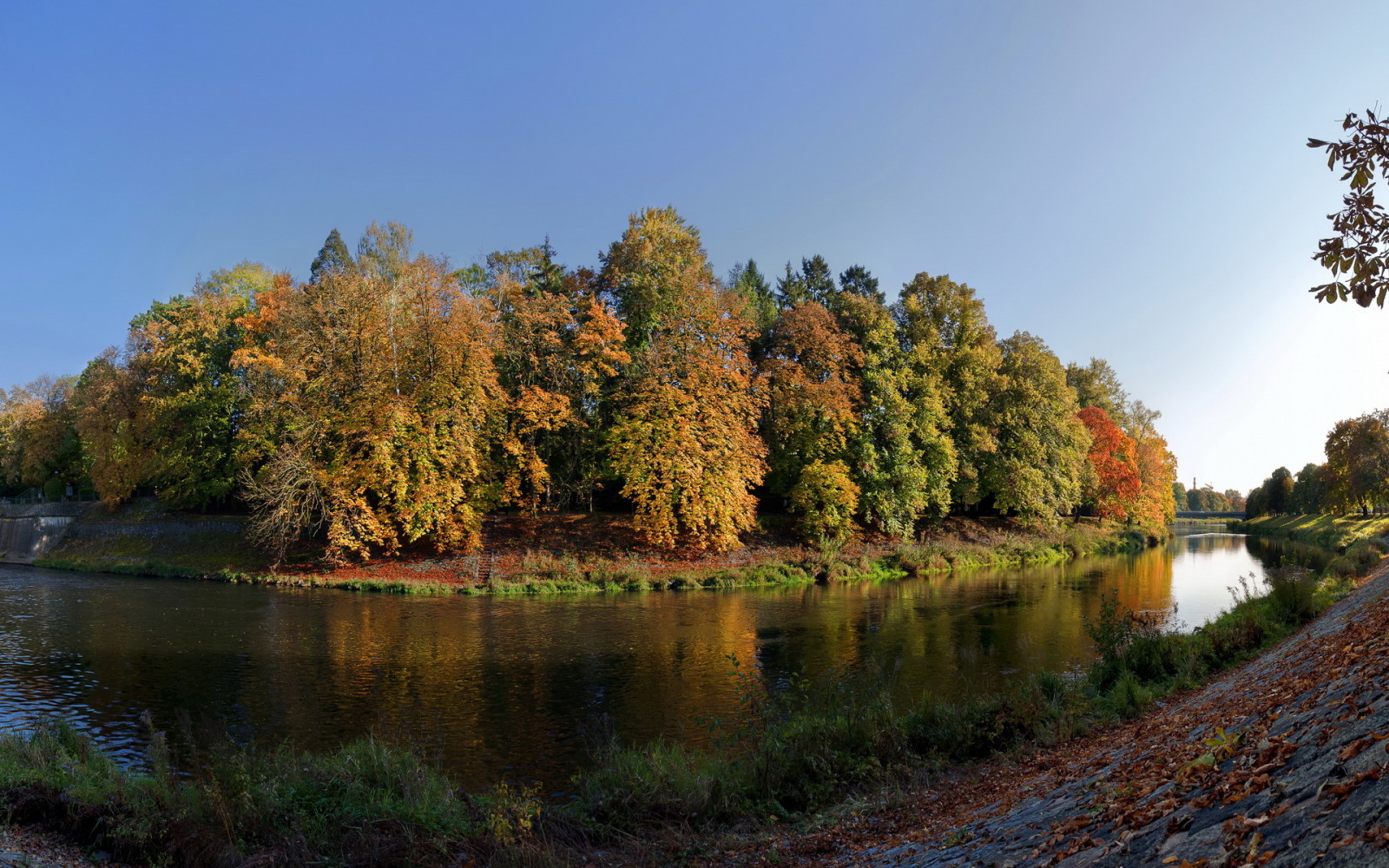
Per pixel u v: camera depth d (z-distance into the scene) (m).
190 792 9.85
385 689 18.12
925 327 54.72
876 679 15.80
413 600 33.06
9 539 56.56
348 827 9.34
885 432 49.44
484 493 41.56
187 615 28.39
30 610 29.08
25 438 72.31
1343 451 64.88
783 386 48.53
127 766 12.80
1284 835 4.51
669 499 40.88
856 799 10.62
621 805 10.52
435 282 41.03
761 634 24.95
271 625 26.52
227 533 44.88
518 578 37.22
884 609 29.97
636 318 47.03
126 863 9.09
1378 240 6.60
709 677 19.22
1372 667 7.26
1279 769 5.71
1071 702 13.57
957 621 26.95
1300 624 18.45
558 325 45.59
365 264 45.91
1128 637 16.88
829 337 48.41
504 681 18.86
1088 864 5.81
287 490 38.28
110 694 17.53
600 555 41.22
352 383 40.59
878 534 50.59
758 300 62.41
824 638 24.03
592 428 46.34
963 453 53.78
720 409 43.97
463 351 40.06
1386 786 4.27
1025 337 65.00
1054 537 58.91
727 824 10.32
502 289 44.66
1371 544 44.03
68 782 10.43
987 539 54.50
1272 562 50.97
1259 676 11.95
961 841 7.99
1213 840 5.00
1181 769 6.80
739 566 41.47
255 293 51.62
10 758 11.09
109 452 50.72
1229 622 19.14
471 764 13.25
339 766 11.00
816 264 64.62
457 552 40.38
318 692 17.88
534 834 9.57
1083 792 8.00
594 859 9.28
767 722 13.03
